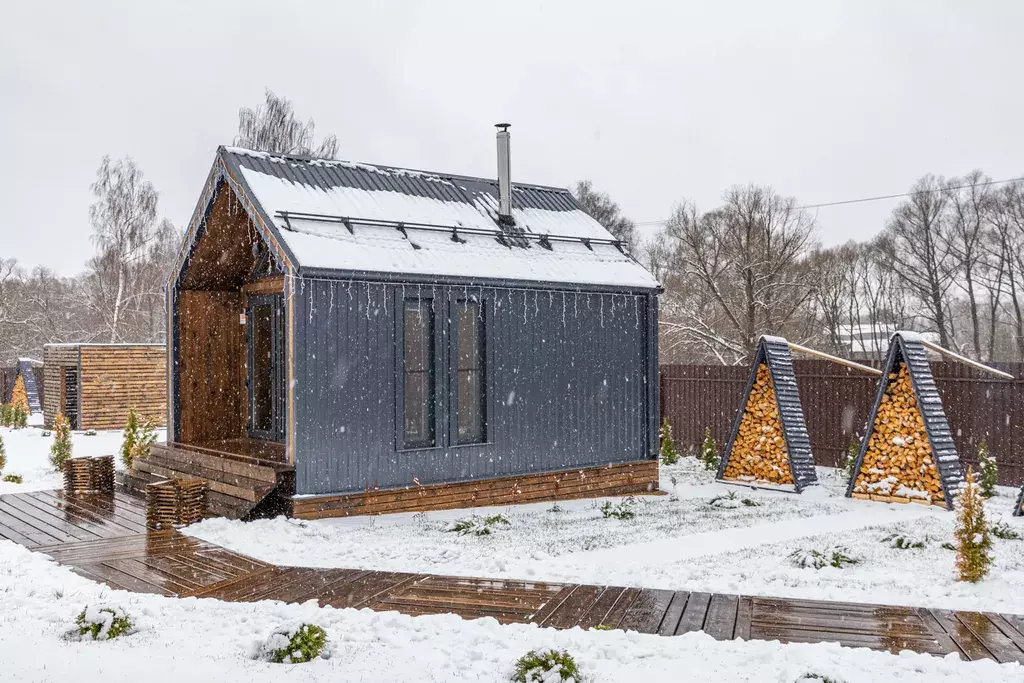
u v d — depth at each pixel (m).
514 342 14.16
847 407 18.11
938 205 39.16
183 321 15.43
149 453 15.41
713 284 35.50
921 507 13.54
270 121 39.72
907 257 40.16
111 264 42.00
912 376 13.89
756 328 35.41
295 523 11.38
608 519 12.41
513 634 6.84
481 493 13.71
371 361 12.56
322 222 12.79
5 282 56.28
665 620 7.36
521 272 14.02
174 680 5.59
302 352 11.87
